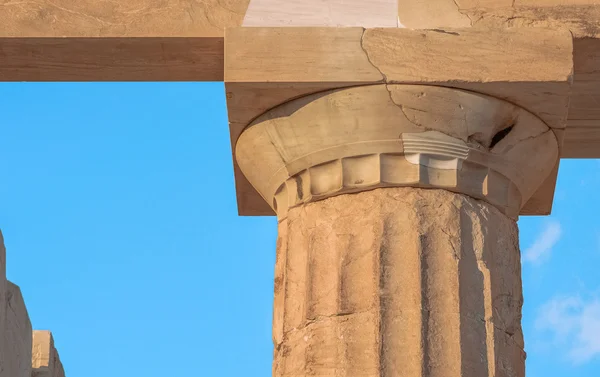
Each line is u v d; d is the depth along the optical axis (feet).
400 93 28.09
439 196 28.58
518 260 29.76
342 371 27.12
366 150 28.58
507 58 28.25
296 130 28.89
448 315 27.50
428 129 28.35
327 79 28.02
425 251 27.94
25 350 42.22
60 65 30.53
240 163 30.94
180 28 29.35
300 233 29.30
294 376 27.76
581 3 29.48
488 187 29.14
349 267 28.02
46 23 29.43
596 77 30.55
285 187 30.22
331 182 29.07
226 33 28.27
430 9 29.25
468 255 28.30
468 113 28.40
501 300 28.48
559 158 31.32
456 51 28.30
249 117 29.32
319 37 28.30
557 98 28.48
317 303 28.09
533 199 33.76
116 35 29.35
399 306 27.45
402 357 27.04
